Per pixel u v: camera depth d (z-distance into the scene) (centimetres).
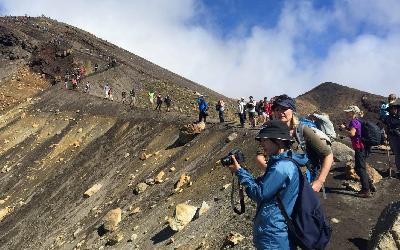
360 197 1166
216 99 8188
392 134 1066
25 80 7075
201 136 2953
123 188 2923
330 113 3766
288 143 425
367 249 876
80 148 4159
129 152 3519
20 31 8819
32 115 5403
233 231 1307
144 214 2255
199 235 1539
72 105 5259
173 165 2788
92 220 2670
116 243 2108
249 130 2609
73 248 2400
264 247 409
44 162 4259
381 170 1401
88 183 3381
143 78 7675
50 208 3300
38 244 2827
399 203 862
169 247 1666
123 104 4794
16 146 4856
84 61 7788
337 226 999
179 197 2181
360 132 1136
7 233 3222
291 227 399
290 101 491
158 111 4178
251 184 414
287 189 403
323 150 474
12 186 4072
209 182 2114
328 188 1249
